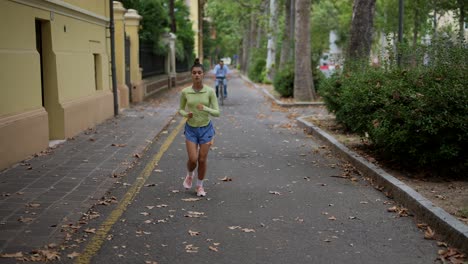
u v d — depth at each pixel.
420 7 20.34
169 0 37.75
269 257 5.34
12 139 9.18
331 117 16.41
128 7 26.48
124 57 20.20
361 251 5.50
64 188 7.72
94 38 15.32
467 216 6.11
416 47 9.88
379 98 9.45
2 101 9.03
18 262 5.00
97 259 5.20
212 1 45.41
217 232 6.07
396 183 7.58
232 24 56.62
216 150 11.51
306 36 22.81
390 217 6.64
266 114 19.17
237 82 44.75
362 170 9.15
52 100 11.98
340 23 40.38
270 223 6.42
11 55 9.37
